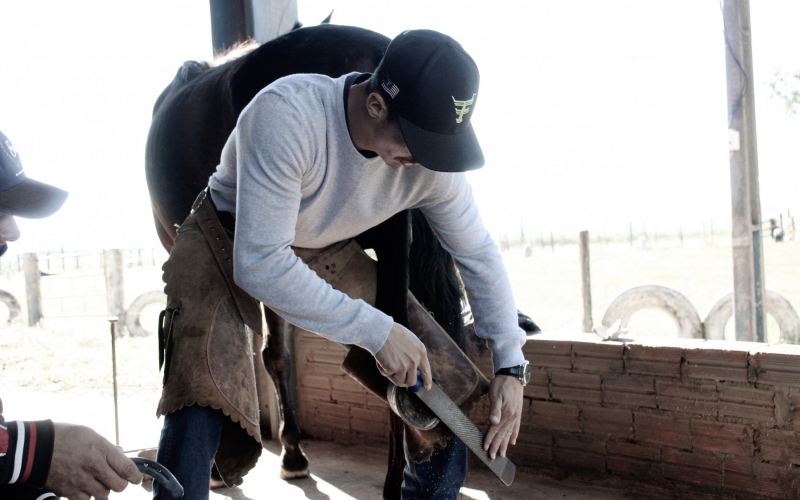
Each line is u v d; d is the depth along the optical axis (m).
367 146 1.58
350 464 3.17
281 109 1.53
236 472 1.87
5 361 6.83
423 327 1.96
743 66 5.46
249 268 1.52
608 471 2.66
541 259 25.97
